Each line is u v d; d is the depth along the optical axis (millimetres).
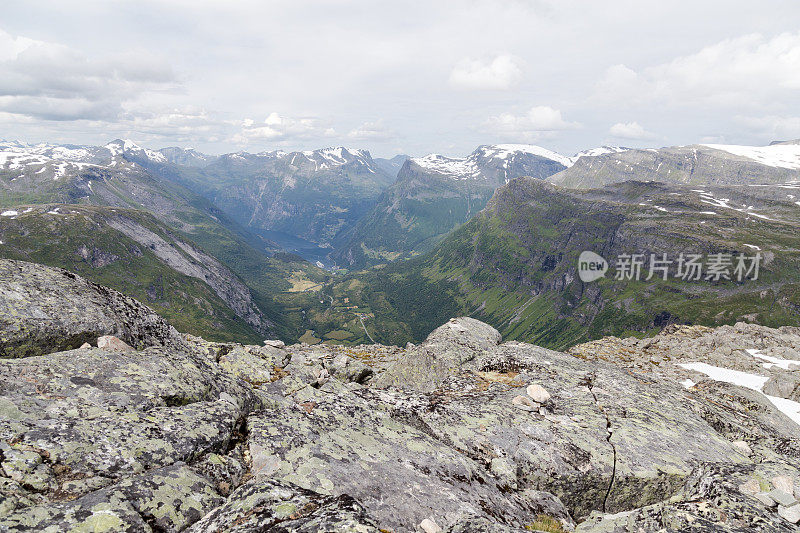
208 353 18953
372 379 27031
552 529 12234
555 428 16625
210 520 8219
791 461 16375
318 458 11492
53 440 8625
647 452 15586
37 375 10680
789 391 32219
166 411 11180
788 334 47062
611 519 12844
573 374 23344
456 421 16625
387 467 12188
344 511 8445
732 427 20094
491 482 13547
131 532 7223
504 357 25312
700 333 49281
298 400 15719
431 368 25188
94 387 11062
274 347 27297
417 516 10367
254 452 11125
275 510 8328
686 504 11953
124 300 16109
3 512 6535
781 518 10922
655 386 23719
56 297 13883
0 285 13047
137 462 9062
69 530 6742
